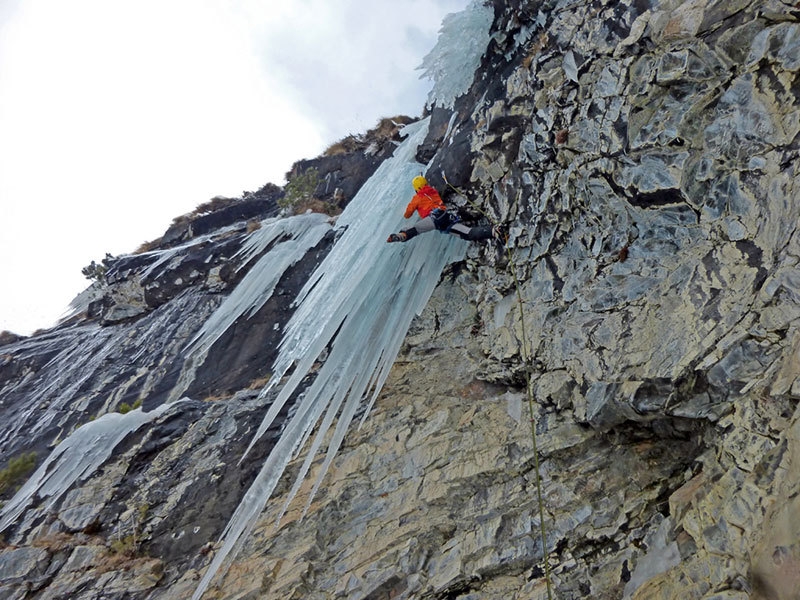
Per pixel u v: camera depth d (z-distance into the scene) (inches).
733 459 135.5
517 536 180.1
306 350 329.7
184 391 372.5
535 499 187.6
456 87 323.0
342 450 250.5
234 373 367.2
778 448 122.3
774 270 142.9
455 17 307.1
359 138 574.6
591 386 187.0
